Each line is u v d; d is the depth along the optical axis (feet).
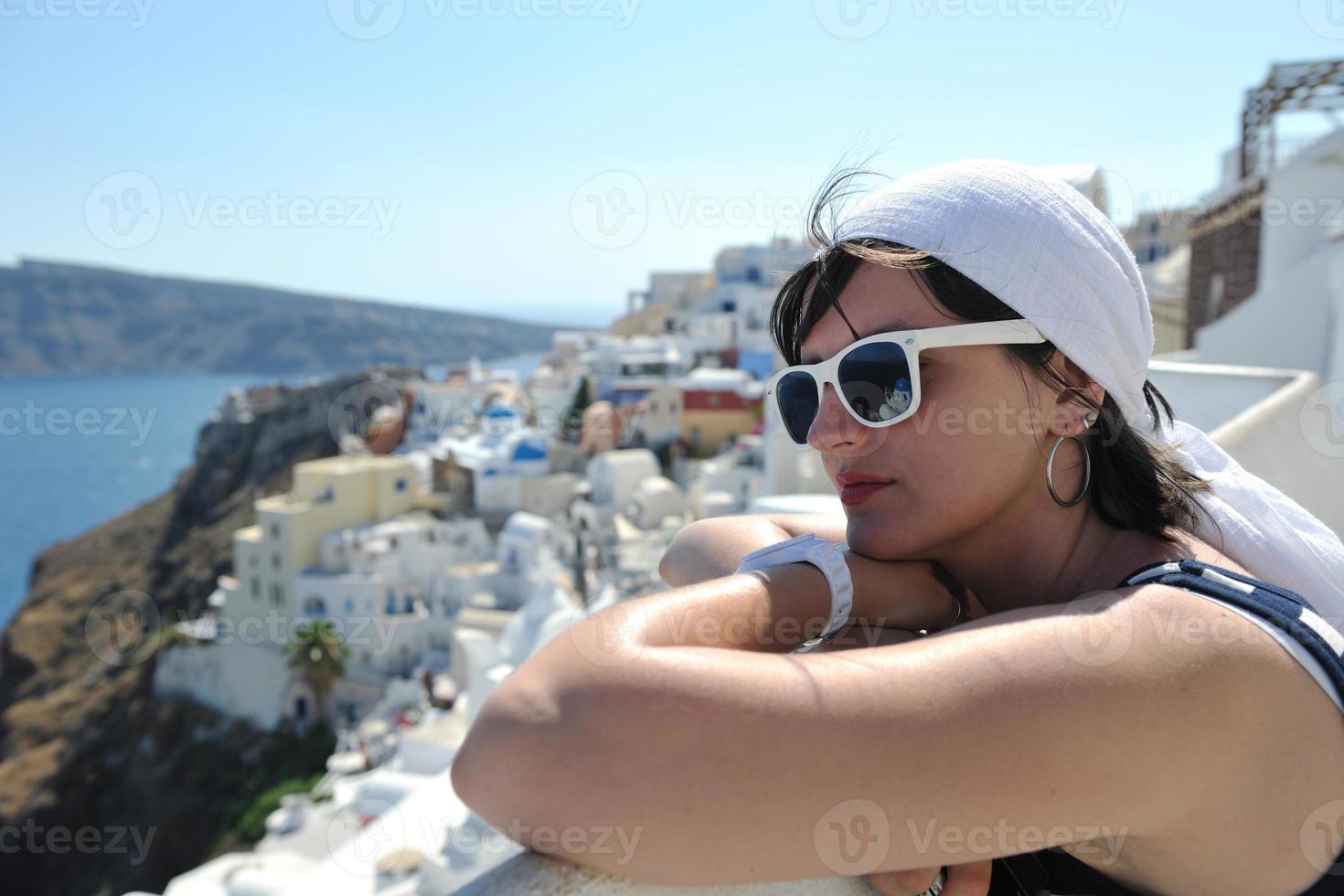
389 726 86.22
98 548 221.25
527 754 2.57
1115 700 2.57
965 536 3.81
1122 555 3.59
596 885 2.59
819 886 3.08
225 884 22.67
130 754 134.10
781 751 2.44
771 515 5.04
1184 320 56.65
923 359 3.48
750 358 174.09
